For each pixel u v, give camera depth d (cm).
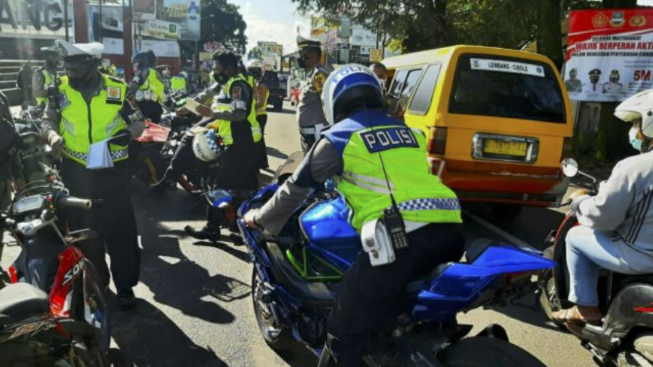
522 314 447
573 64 1104
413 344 241
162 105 972
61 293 273
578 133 1343
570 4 1464
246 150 548
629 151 1144
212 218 582
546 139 629
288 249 329
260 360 359
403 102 720
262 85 1026
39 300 216
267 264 331
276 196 261
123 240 417
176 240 597
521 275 215
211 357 360
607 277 340
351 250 296
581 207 314
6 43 2686
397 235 229
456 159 616
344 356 252
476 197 629
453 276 220
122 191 412
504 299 229
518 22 1508
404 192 236
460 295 218
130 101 432
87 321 289
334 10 1880
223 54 548
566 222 373
